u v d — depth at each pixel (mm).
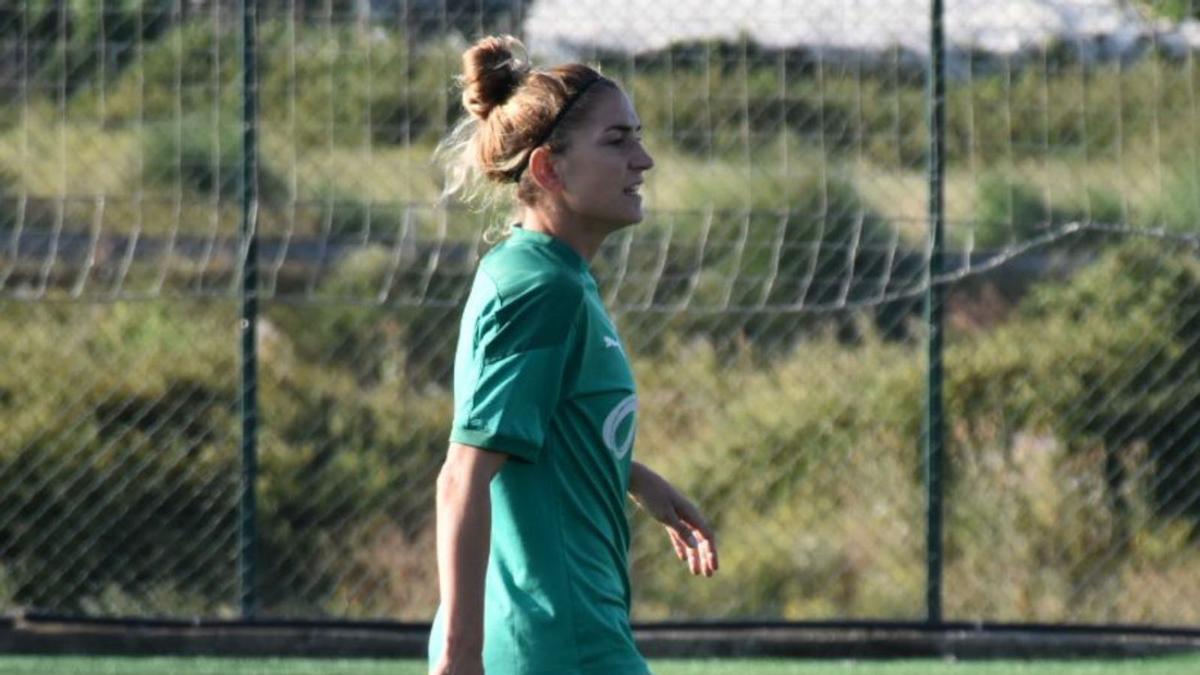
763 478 27188
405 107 25172
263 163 28922
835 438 27406
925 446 22906
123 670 21688
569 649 8789
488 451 8656
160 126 30625
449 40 25812
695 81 25938
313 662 22328
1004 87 25562
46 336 28016
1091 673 21781
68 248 30719
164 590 25719
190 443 26484
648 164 9477
